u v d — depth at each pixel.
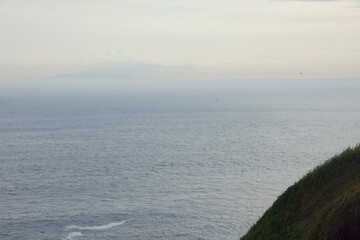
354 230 23.69
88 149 158.50
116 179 108.75
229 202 86.31
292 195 31.67
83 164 129.12
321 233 25.05
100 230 73.25
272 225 30.86
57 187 101.12
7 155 146.75
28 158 140.50
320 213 26.89
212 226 73.75
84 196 93.06
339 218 24.44
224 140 182.00
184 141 179.50
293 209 30.42
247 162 129.00
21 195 94.19
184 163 129.00
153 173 115.31
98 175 113.75
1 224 75.81
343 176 29.39
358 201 24.20
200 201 87.56
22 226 75.06
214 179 106.69
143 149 157.88
